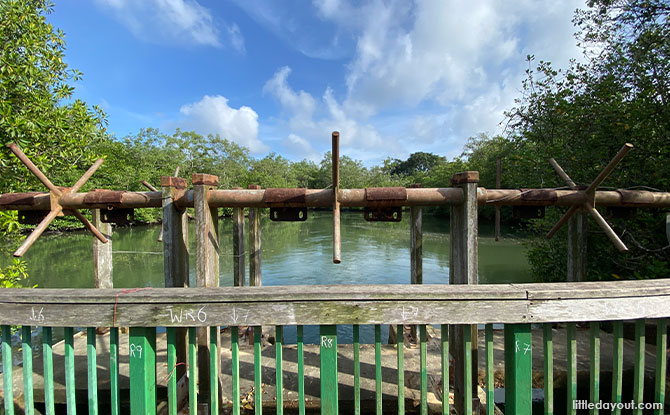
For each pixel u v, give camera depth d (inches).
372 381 102.3
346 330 203.8
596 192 102.2
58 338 177.2
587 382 108.3
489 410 62.4
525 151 200.8
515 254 384.5
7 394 60.4
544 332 61.0
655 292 60.1
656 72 164.2
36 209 93.6
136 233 616.4
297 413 92.7
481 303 59.4
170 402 61.7
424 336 62.7
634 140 155.4
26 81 152.2
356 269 339.0
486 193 97.2
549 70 199.3
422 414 62.1
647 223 147.2
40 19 165.0
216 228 97.7
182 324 58.5
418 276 134.6
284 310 58.8
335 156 79.6
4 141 138.9
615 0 179.6
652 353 115.5
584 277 129.6
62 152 161.2
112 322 58.3
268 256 406.3
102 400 100.3
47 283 284.7
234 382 61.2
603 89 167.5
